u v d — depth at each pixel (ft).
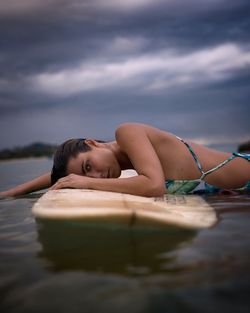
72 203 6.30
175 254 3.97
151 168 8.21
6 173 26.45
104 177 8.89
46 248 4.43
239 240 4.46
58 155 9.29
